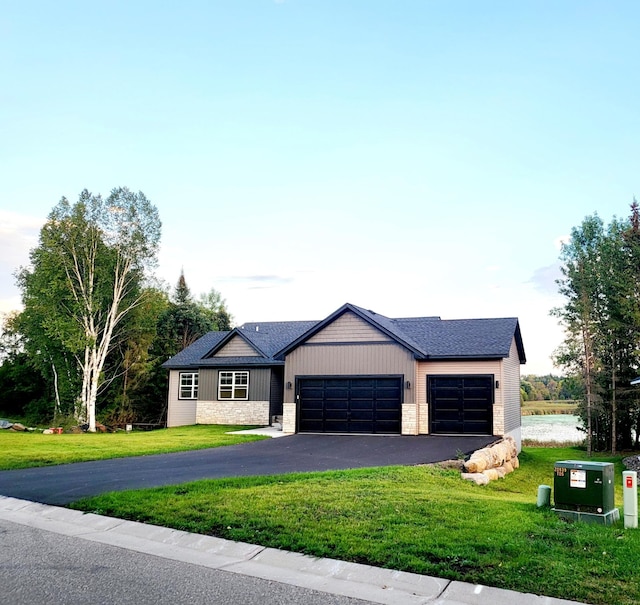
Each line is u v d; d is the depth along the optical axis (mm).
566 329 31578
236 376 32125
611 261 31641
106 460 16141
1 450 18250
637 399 29766
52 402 42156
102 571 6461
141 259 37312
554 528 7742
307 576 6301
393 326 26953
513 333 25172
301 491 10156
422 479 12594
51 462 15508
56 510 9680
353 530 7637
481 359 23281
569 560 6348
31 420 41688
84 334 34594
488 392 23141
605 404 30938
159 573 6391
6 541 7852
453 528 7684
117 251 36188
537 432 43781
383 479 11992
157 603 5445
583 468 8492
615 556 6477
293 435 24234
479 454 16094
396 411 23891
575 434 41781
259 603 5469
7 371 45062
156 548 7477
